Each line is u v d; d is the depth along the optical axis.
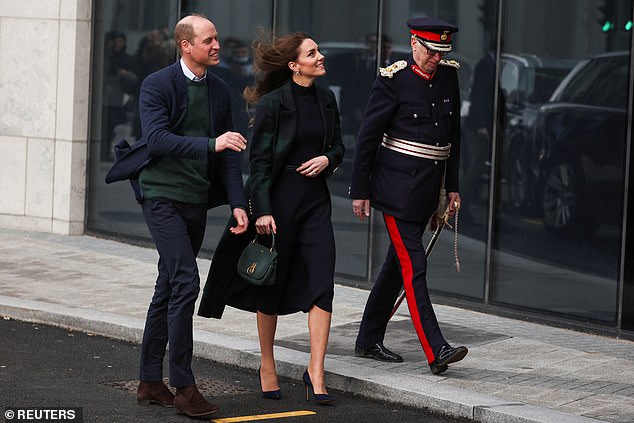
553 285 15.80
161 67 20.39
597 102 15.24
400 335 14.37
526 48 15.94
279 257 11.85
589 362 13.45
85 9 21.05
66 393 11.95
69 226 21.34
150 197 11.30
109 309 15.46
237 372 13.13
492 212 16.33
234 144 10.91
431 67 12.60
